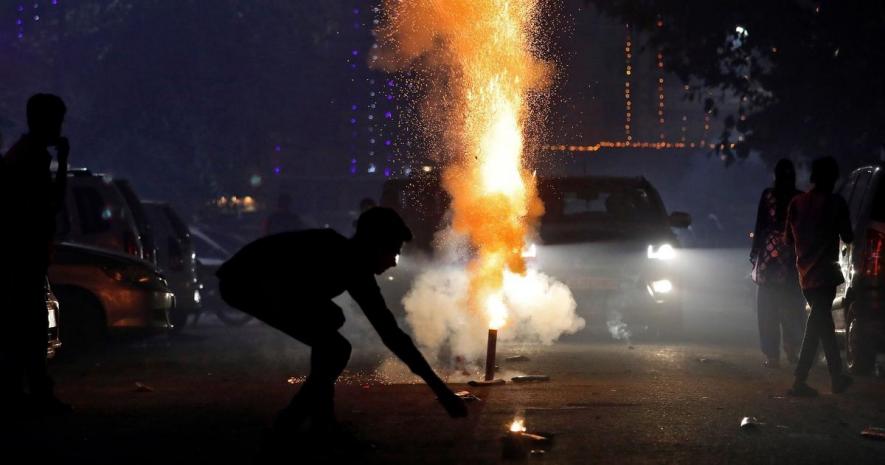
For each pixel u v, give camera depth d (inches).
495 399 672.4
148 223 1259.8
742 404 653.9
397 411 624.4
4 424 589.6
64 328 1024.2
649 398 675.4
